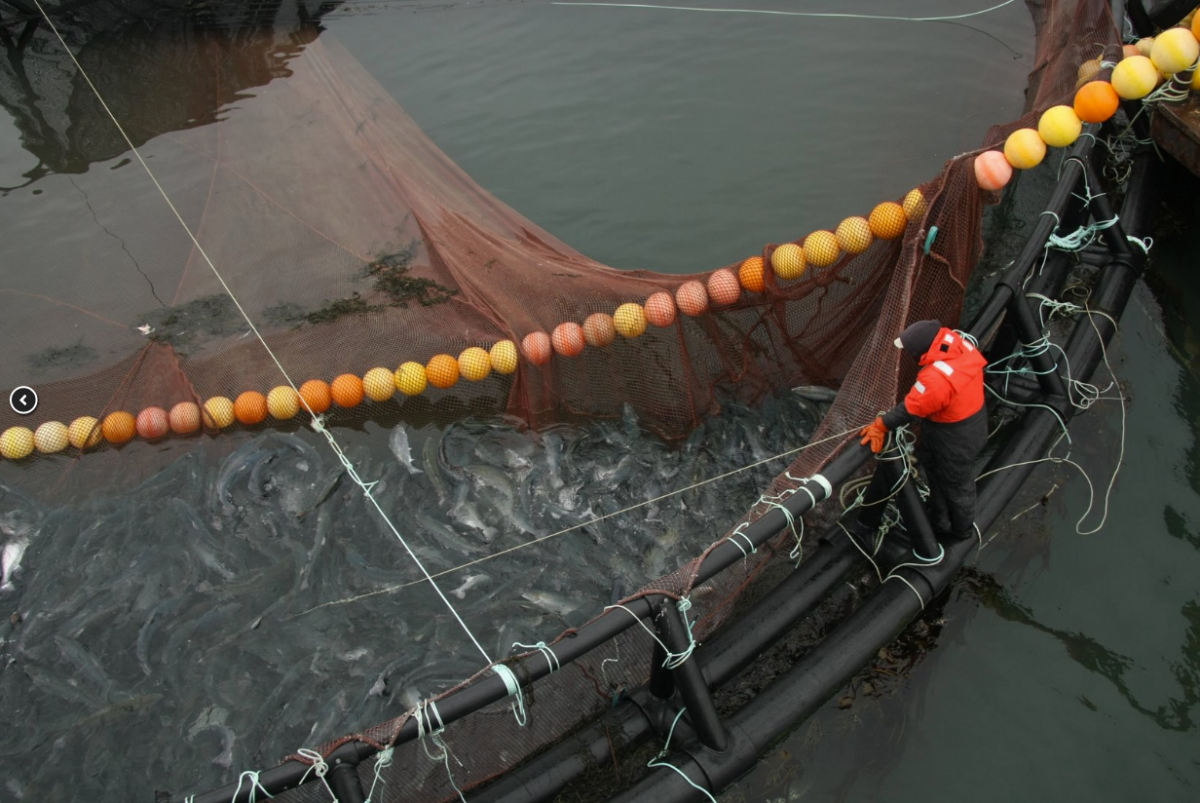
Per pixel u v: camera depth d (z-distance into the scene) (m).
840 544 6.61
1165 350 8.57
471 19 14.91
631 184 11.48
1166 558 7.02
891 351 6.20
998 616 6.78
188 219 10.35
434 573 7.35
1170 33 7.44
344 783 4.54
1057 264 8.70
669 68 13.35
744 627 6.11
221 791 4.49
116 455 8.55
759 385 8.08
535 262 8.23
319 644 6.88
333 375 8.55
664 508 7.62
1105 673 6.40
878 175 11.17
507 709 5.50
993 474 7.06
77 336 9.27
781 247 7.34
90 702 6.69
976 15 13.59
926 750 6.07
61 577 7.59
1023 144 6.96
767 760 6.00
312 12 13.48
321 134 10.63
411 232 9.28
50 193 11.18
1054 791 5.84
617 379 8.09
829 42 13.47
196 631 7.09
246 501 8.04
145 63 12.84
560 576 7.20
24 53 13.32
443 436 8.52
